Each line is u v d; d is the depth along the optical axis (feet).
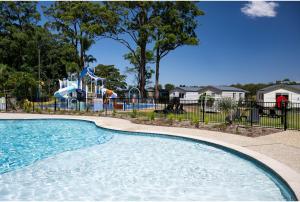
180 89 167.22
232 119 50.37
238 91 153.48
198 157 31.01
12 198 20.24
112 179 24.23
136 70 192.95
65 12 158.30
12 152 34.58
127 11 144.87
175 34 140.77
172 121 54.19
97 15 147.43
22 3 175.22
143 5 140.56
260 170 24.61
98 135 46.29
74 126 56.49
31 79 99.25
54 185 22.81
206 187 22.11
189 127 47.37
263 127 45.29
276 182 21.31
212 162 28.86
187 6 145.07
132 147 36.37
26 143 40.32
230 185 22.40
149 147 36.24
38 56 170.30
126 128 47.32
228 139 35.68
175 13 140.67
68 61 165.99
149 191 21.49
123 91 182.60
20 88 95.20
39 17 178.29
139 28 142.82
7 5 169.89
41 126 56.54
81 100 89.76
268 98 117.19
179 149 34.86
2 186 22.58
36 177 24.75
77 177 24.80
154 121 55.11
